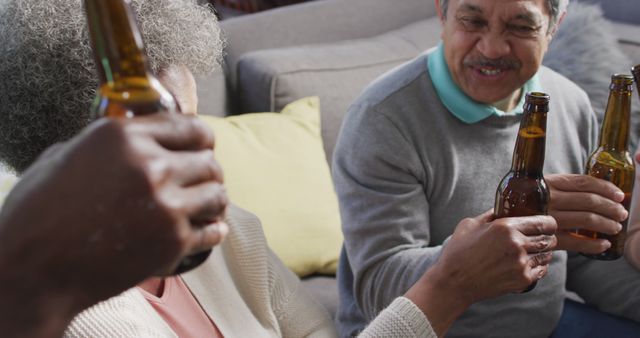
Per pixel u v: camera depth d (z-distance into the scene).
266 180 1.73
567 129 1.43
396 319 0.89
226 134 1.76
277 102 1.90
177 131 0.35
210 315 0.94
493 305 1.33
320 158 1.83
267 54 1.96
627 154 1.13
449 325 0.96
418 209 1.29
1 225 0.33
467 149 1.31
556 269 1.39
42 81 0.68
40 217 0.33
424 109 1.30
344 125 1.36
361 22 2.35
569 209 1.08
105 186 0.33
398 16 2.43
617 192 1.08
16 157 0.71
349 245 1.33
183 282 0.95
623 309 1.45
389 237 1.27
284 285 1.13
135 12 0.69
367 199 1.29
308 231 1.74
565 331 1.46
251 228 1.07
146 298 0.87
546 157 1.40
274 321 1.06
